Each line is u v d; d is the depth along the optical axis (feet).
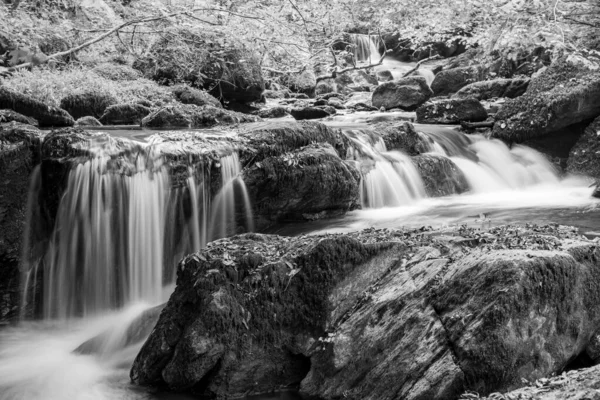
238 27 44.91
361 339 17.74
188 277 18.79
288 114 57.16
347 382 17.62
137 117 43.47
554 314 17.08
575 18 44.06
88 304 27.02
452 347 16.57
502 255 17.12
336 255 18.40
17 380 20.07
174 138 28.32
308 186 29.19
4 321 26.63
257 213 29.14
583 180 41.42
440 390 16.26
